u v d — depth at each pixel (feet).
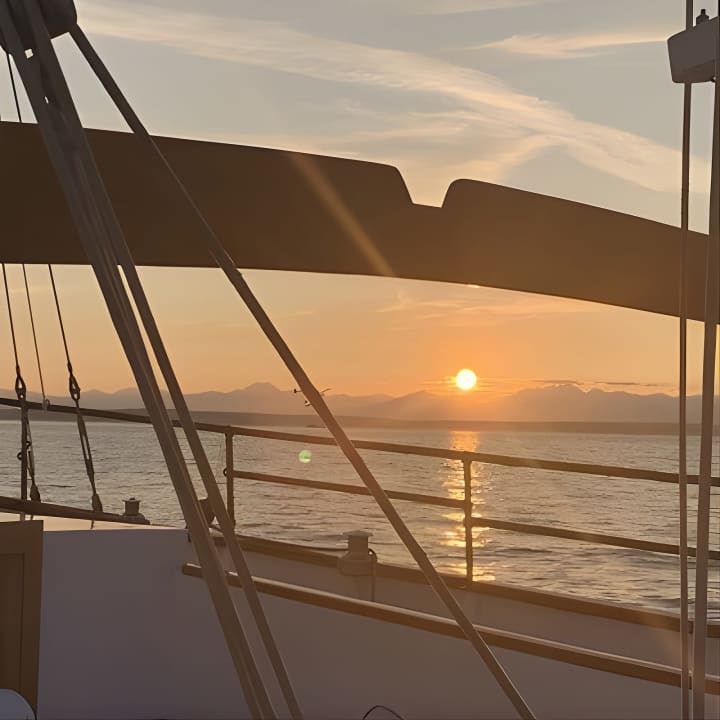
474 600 12.77
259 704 3.97
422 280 7.05
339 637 10.03
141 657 10.69
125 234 6.21
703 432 4.37
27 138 5.94
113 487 133.08
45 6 4.65
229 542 4.21
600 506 122.21
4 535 6.63
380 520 102.94
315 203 6.59
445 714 9.20
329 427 4.74
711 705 7.36
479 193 6.95
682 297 4.68
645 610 11.35
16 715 5.19
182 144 6.31
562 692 8.50
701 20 4.61
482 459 13.01
